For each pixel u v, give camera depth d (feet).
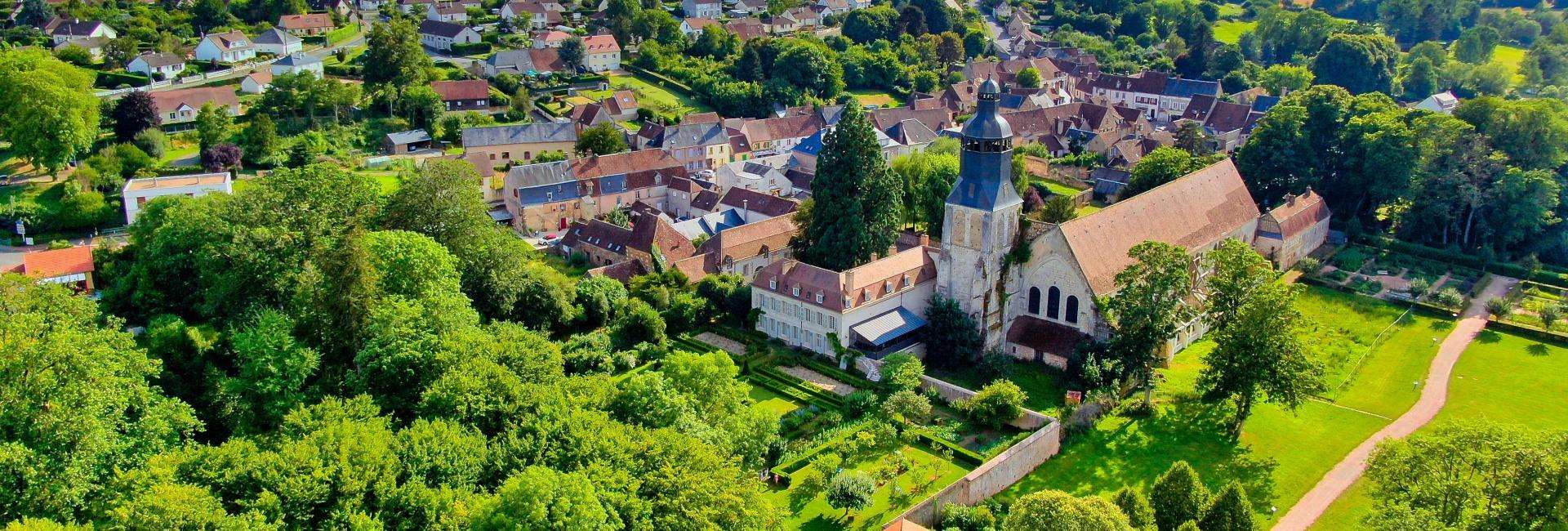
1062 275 427.74
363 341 347.36
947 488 314.35
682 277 491.31
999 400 369.91
